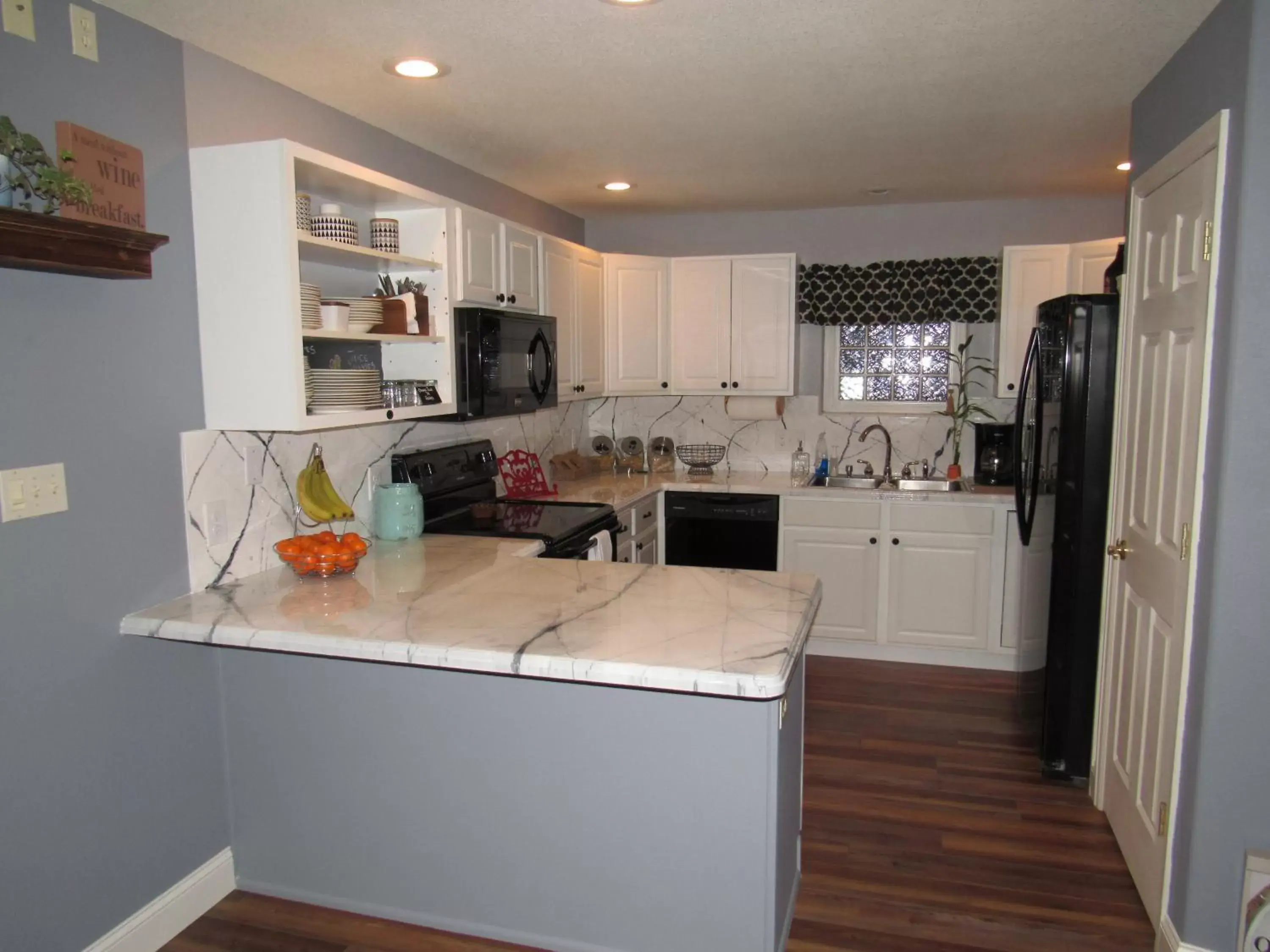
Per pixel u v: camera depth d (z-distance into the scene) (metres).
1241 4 1.84
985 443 4.50
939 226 4.52
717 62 2.38
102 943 2.00
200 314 2.20
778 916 2.03
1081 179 3.84
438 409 2.84
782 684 1.63
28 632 1.80
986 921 2.26
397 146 3.11
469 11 2.02
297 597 2.22
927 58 2.35
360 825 2.25
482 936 2.19
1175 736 2.09
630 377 4.60
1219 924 1.96
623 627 1.95
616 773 2.01
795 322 4.55
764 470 4.92
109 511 1.98
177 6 1.94
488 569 2.54
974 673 4.12
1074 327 2.78
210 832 2.31
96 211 1.87
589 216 4.84
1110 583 2.76
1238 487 1.84
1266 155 1.76
